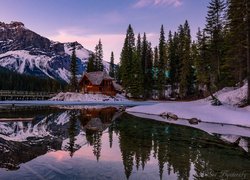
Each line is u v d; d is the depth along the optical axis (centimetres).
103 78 9044
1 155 1371
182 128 2564
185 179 1127
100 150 1589
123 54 10025
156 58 9688
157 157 1458
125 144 1783
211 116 3228
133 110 4553
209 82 6506
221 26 5888
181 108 3941
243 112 3231
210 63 6203
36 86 15488
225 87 5359
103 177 1111
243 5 3994
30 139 1872
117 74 12106
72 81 9531
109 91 9106
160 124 2844
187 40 8450
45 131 2269
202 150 1642
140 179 1112
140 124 2834
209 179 1123
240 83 4806
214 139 2006
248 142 1914
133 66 8806
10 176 1073
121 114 3975
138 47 10069
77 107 5388
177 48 9450
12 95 7525
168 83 9500
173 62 9262
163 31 9581
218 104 3806
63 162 1302
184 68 8250
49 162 1289
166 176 1157
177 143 1842
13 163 1246
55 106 5494
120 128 2531
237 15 4194
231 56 4803
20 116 3391
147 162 1355
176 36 9631
